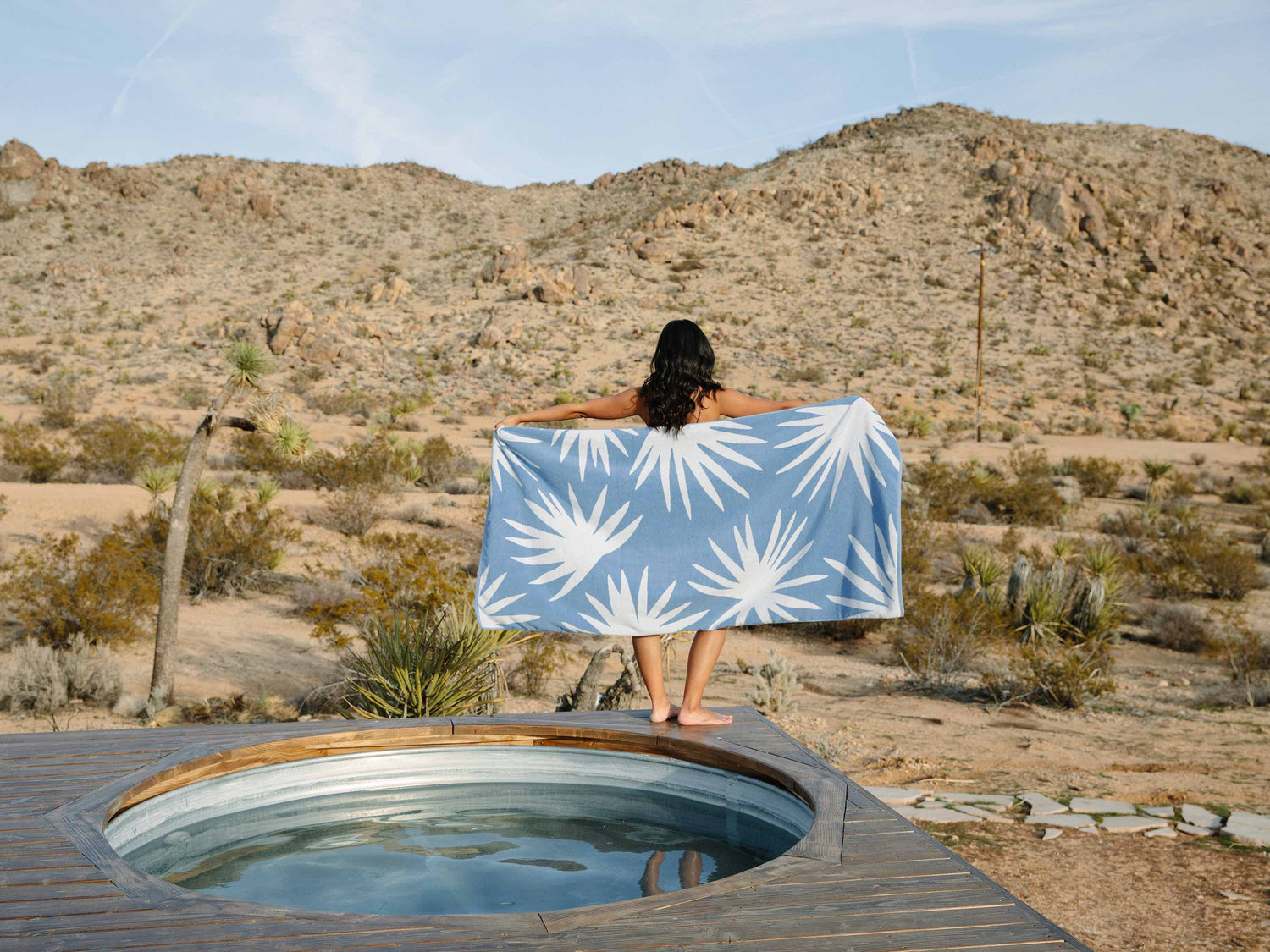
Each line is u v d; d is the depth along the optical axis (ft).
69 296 259.39
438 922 6.87
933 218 295.48
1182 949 14.28
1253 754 25.89
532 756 13.16
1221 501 93.45
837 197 306.96
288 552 51.06
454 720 13.20
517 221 392.47
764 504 11.57
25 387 142.20
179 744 11.89
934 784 23.08
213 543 44.14
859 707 31.22
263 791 12.11
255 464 73.77
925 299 244.22
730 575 11.59
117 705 27.14
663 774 12.61
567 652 36.99
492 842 11.10
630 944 6.60
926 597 39.04
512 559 11.57
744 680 34.14
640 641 12.88
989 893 7.52
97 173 354.54
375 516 58.75
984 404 165.37
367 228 359.66
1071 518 78.69
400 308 233.76
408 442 89.30
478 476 82.53
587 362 186.19
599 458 11.60
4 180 335.06
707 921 7.00
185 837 11.14
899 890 7.55
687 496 11.58
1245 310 247.70
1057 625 41.47
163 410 124.98
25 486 60.18
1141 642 43.98
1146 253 270.87
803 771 10.77
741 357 195.00
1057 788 22.82
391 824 11.73
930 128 387.75
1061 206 280.92
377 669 25.67
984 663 36.45
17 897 7.20
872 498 11.44
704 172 431.43
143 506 56.18
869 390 171.42
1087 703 31.86
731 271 261.03
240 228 339.98
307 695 27.94
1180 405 173.37
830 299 243.60
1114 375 194.59
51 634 33.19
